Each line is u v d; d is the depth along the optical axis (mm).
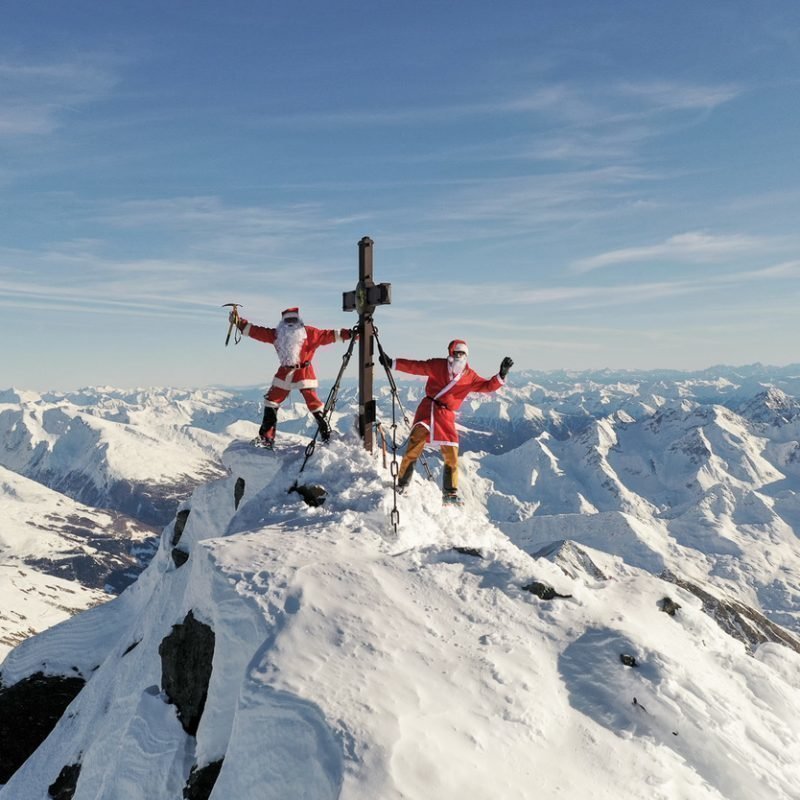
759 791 6039
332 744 5105
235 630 6617
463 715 5871
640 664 6766
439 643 6531
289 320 9969
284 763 5238
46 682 11500
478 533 9031
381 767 4898
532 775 5457
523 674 6430
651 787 5773
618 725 6281
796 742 6758
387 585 7078
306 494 9102
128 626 12148
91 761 8125
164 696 7547
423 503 9047
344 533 8070
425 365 9258
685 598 8508
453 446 9242
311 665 5996
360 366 9922
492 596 7254
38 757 9242
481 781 5129
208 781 6281
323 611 6578
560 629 7082
